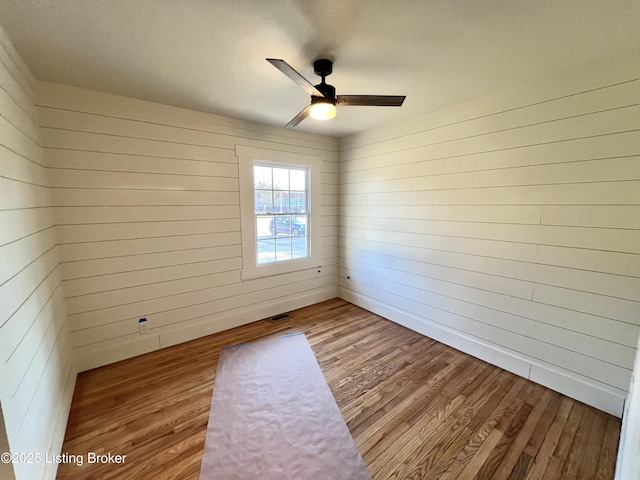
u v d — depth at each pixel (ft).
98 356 8.05
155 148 8.59
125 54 5.70
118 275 8.25
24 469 3.82
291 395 6.88
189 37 5.14
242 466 4.97
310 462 5.05
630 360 5.95
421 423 6.00
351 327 10.78
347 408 6.43
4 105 4.56
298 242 12.69
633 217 5.80
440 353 8.89
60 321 6.68
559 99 6.57
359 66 6.27
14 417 3.69
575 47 5.45
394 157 10.69
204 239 9.80
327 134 12.50
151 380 7.44
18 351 4.02
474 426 5.92
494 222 7.95
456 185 8.78
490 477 4.81
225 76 6.73
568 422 6.03
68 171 7.30
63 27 4.76
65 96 7.14
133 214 8.37
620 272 6.01
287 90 7.57
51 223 6.79
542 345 7.24
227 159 10.04
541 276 7.15
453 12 4.47
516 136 7.34
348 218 13.16
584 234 6.42
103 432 5.71
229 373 7.77
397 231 10.87
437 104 8.59
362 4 4.27
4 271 3.80
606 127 5.98
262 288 11.51
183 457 5.15
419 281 10.23
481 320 8.47
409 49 5.58
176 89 7.48
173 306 9.33
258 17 4.58
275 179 11.74
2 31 4.75
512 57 5.86
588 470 4.94
